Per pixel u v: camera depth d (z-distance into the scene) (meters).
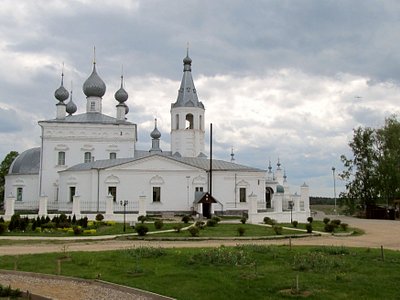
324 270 20.53
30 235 39.38
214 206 69.56
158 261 23.14
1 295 16.86
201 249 26.83
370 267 21.25
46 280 19.73
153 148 98.75
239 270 20.75
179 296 16.81
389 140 86.56
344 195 88.25
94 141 78.12
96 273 20.61
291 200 70.69
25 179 79.69
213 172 70.31
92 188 66.12
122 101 85.31
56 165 76.62
